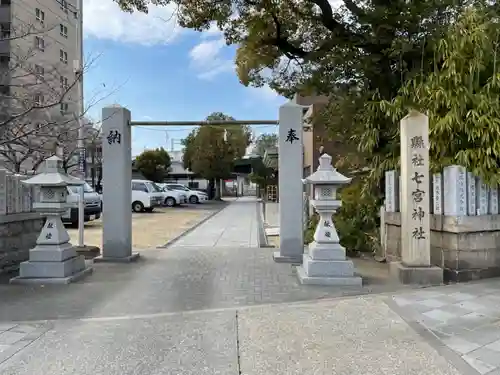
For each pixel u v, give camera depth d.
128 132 8.05
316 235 6.15
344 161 10.12
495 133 6.17
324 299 5.24
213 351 3.60
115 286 5.93
